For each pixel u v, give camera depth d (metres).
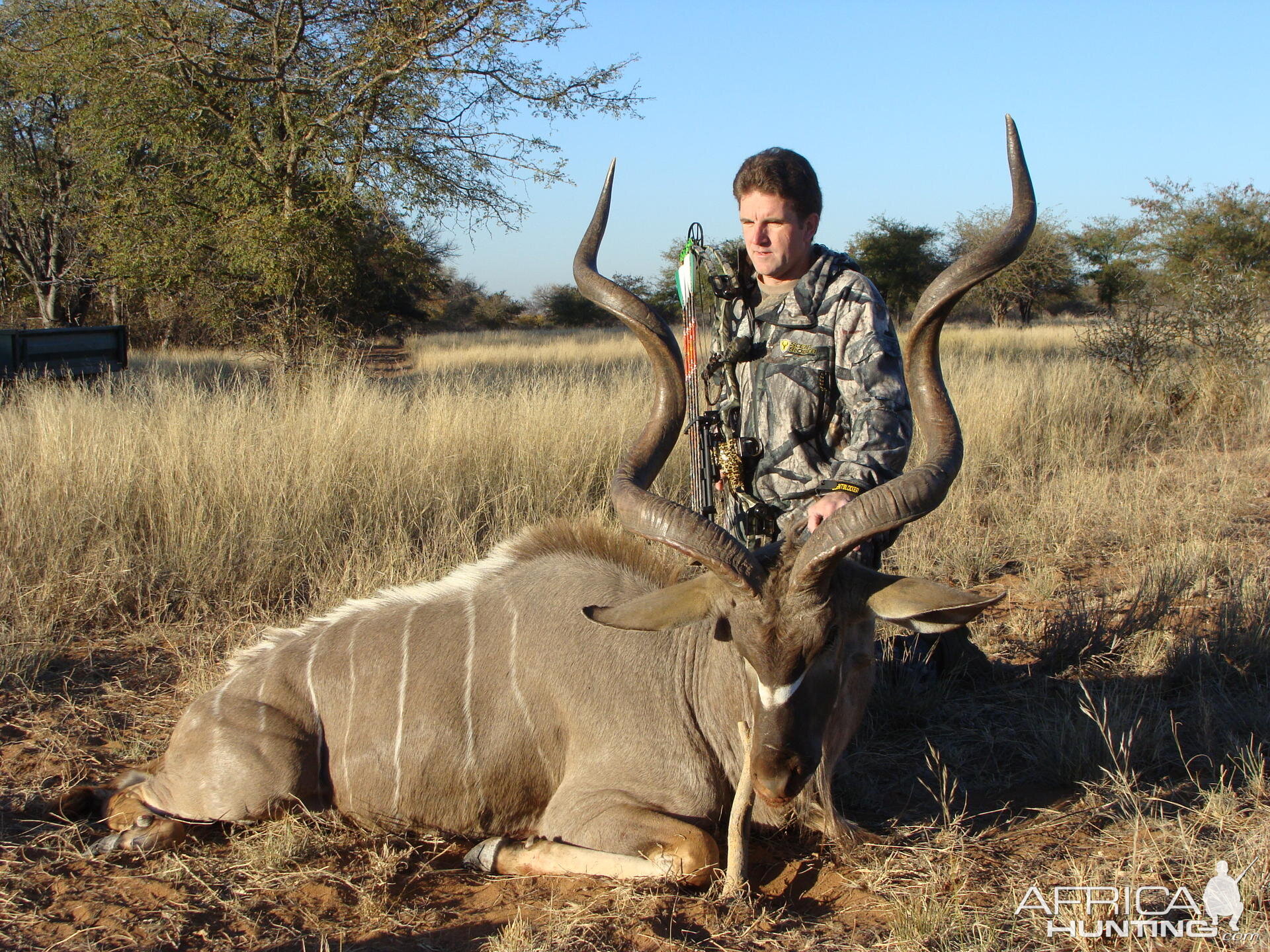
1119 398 11.41
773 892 3.15
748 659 2.87
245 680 3.70
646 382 10.74
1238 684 4.51
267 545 5.94
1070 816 3.51
